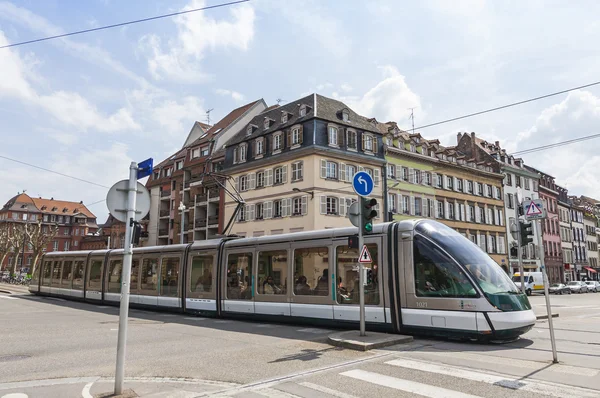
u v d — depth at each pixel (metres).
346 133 37.41
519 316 9.74
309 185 34.81
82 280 23.75
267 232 38.03
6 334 11.60
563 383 6.32
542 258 8.14
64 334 11.61
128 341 10.48
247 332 12.05
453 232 11.40
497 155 56.19
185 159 52.88
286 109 40.91
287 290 13.92
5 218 100.69
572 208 76.44
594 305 25.09
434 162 45.38
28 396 5.87
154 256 19.25
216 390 6.19
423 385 6.30
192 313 17.08
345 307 12.32
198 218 48.44
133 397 5.82
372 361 7.91
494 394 5.82
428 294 10.62
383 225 12.00
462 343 9.88
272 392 6.07
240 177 41.88
